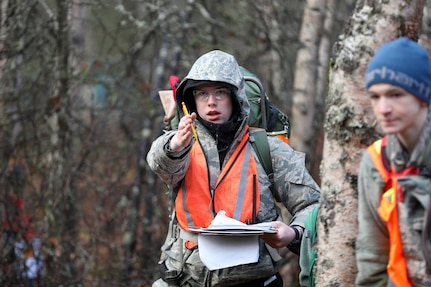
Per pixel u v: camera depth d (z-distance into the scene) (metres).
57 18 14.23
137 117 17.67
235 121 6.62
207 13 15.70
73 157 14.73
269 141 6.78
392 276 4.38
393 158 4.36
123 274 13.73
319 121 15.74
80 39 16.70
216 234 6.18
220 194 6.51
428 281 4.31
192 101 6.82
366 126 5.08
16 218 12.40
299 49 13.80
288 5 17.84
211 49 15.23
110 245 14.12
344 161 5.13
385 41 5.10
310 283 6.25
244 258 6.29
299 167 6.71
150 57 18.23
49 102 13.92
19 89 14.02
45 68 14.20
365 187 4.50
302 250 6.32
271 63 16.52
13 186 12.75
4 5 13.50
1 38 13.48
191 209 6.51
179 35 15.45
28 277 12.26
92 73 15.84
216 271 6.47
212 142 6.62
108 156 16.77
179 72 15.92
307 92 13.71
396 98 4.21
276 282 6.76
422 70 4.21
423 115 4.27
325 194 5.22
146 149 15.47
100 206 14.95
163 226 15.14
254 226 6.18
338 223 5.13
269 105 7.09
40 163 13.62
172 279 6.70
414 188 4.27
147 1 16.05
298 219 6.61
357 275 4.75
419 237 4.31
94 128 15.28
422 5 5.21
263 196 6.61
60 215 13.21
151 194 15.16
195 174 6.55
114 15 17.33
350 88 5.12
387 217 4.38
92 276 13.23
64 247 13.05
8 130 13.57
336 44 5.25
